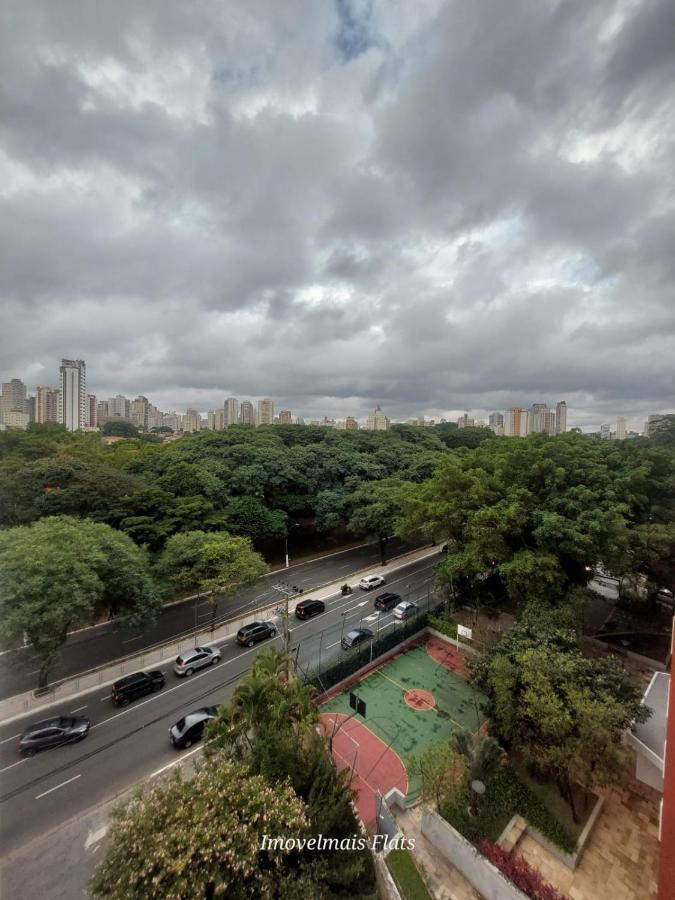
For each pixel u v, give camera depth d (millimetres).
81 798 15641
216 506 39969
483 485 27875
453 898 12203
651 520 25266
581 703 13672
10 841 13930
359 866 10688
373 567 44750
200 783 11078
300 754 12984
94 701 21438
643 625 29703
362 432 72000
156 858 8984
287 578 40875
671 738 9812
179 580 27938
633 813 15008
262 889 9281
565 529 22734
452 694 22438
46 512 33062
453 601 30984
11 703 21047
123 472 41312
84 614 20891
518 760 17125
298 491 48469
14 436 49500
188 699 21594
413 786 16578
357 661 24047
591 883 12586
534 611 22422
